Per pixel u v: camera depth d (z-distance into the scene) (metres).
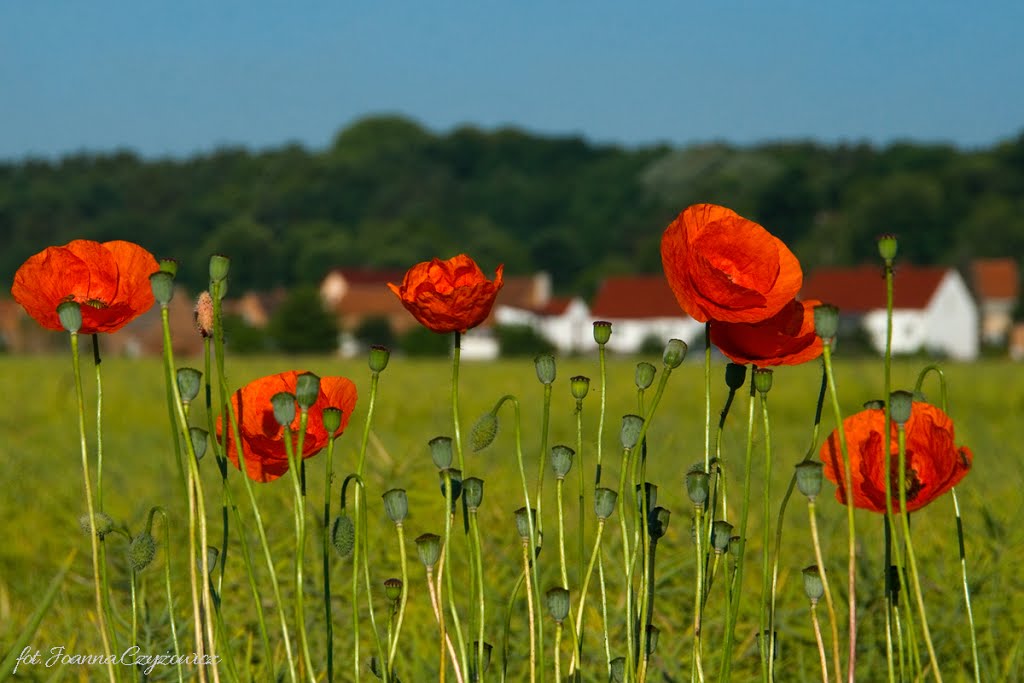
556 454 3.79
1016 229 170.62
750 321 3.54
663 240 3.65
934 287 138.25
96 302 3.64
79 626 7.61
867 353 127.12
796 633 6.98
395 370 47.00
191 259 191.75
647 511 3.87
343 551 3.76
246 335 133.88
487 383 37.09
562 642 6.84
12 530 10.62
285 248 193.00
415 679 6.44
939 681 3.59
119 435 20.20
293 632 7.32
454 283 3.83
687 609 7.70
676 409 26.55
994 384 33.72
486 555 8.59
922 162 194.50
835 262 171.25
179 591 7.70
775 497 10.01
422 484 8.84
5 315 144.88
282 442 3.85
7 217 193.38
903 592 3.66
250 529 8.62
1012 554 7.95
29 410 25.61
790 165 196.38
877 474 3.75
